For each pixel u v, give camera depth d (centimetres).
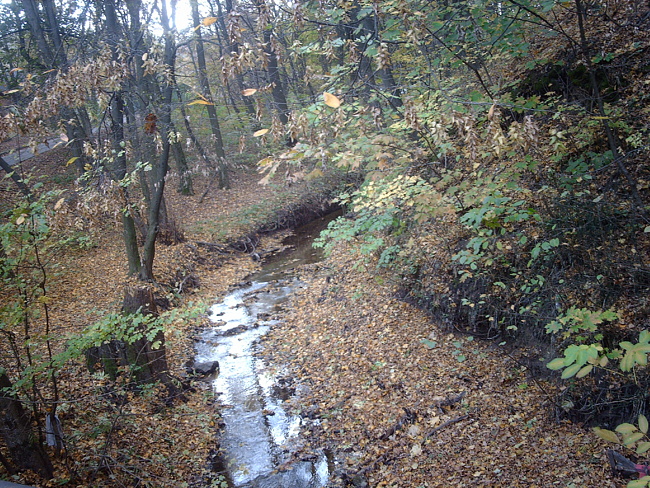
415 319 1016
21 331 962
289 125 438
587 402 640
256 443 791
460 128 458
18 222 514
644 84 764
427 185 629
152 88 1238
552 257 732
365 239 949
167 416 823
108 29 1149
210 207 2275
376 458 708
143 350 843
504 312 839
